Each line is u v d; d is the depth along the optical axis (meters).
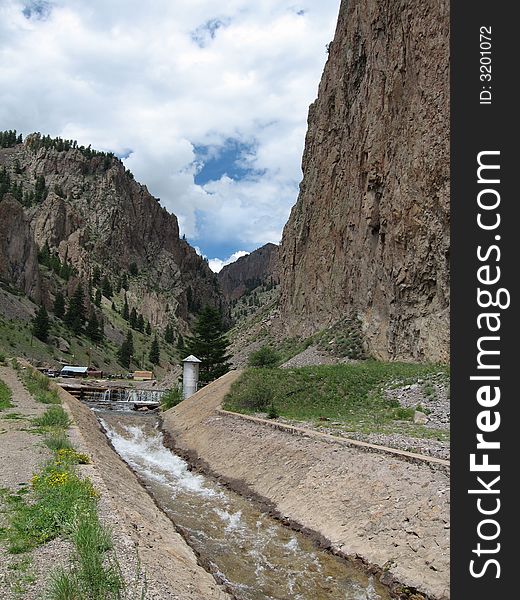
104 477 16.33
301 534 15.65
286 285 88.12
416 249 44.09
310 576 12.72
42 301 154.75
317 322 69.50
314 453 19.58
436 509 12.98
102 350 147.62
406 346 44.62
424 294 43.59
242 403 33.72
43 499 12.09
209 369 64.69
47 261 187.25
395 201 47.06
